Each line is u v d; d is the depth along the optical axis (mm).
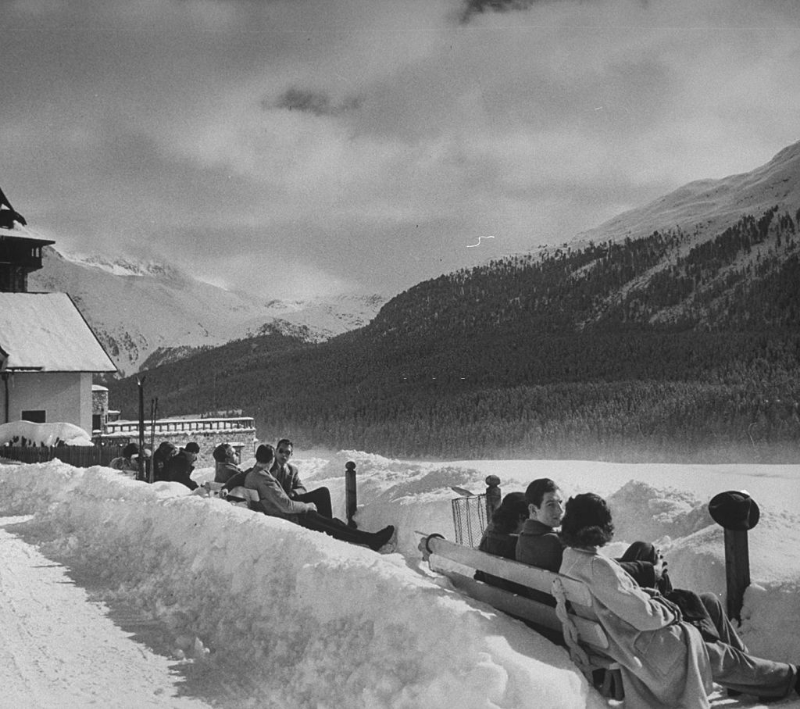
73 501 13938
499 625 4789
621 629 4723
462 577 6180
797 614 5738
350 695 4969
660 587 5418
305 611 6309
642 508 8539
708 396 104938
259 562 7383
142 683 5867
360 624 5570
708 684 4820
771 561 6426
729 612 6023
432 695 4449
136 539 10375
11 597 8570
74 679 5980
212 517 8977
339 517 12336
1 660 6445
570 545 5043
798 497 10695
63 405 54844
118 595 8570
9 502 16734
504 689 4277
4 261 65375
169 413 196125
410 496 11156
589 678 4789
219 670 6066
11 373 53031
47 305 59188
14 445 42938
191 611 7492
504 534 6414
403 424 120938
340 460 15812
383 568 5988
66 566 10211
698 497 8477
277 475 11422
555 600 5414
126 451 18672
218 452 12844
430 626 4953
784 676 5121
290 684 5473
